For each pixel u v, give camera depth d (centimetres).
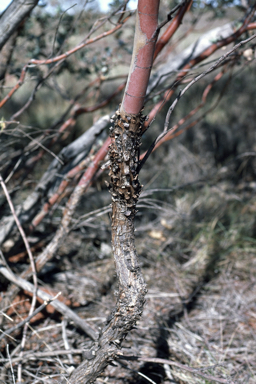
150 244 262
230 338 188
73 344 181
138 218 295
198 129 423
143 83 136
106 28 225
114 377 173
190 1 163
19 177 240
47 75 176
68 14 238
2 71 186
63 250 254
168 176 345
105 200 302
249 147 409
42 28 254
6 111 447
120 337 146
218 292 225
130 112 138
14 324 183
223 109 471
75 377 152
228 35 185
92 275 232
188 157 378
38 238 248
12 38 183
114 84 536
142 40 135
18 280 171
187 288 227
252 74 505
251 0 187
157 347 183
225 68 189
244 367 177
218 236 277
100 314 197
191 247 266
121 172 140
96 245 266
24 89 523
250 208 310
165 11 233
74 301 206
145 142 406
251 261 255
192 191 328
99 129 186
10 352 176
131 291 142
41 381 168
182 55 187
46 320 187
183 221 278
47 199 197
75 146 186
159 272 240
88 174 169
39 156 224
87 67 246
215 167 379
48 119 446
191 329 193
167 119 142
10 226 191
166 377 173
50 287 214
